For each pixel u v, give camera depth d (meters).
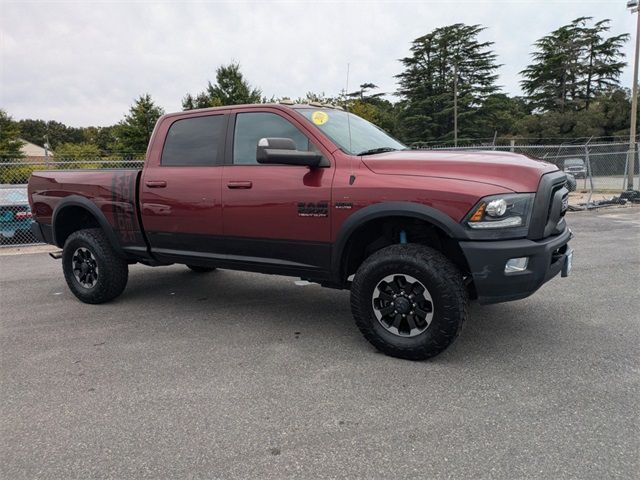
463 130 60.12
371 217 3.45
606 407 2.80
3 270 7.23
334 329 4.27
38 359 3.71
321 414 2.80
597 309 4.61
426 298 3.36
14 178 14.03
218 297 5.41
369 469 2.30
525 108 66.06
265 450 2.47
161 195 4.53
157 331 4.30
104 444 2.56
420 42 64.75
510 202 3.15
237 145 4.21
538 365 3.38
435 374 3.28
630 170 15.26
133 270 6.92
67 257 5.21
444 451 2.42
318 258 3.81
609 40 60.97
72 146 35.81
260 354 3.72
